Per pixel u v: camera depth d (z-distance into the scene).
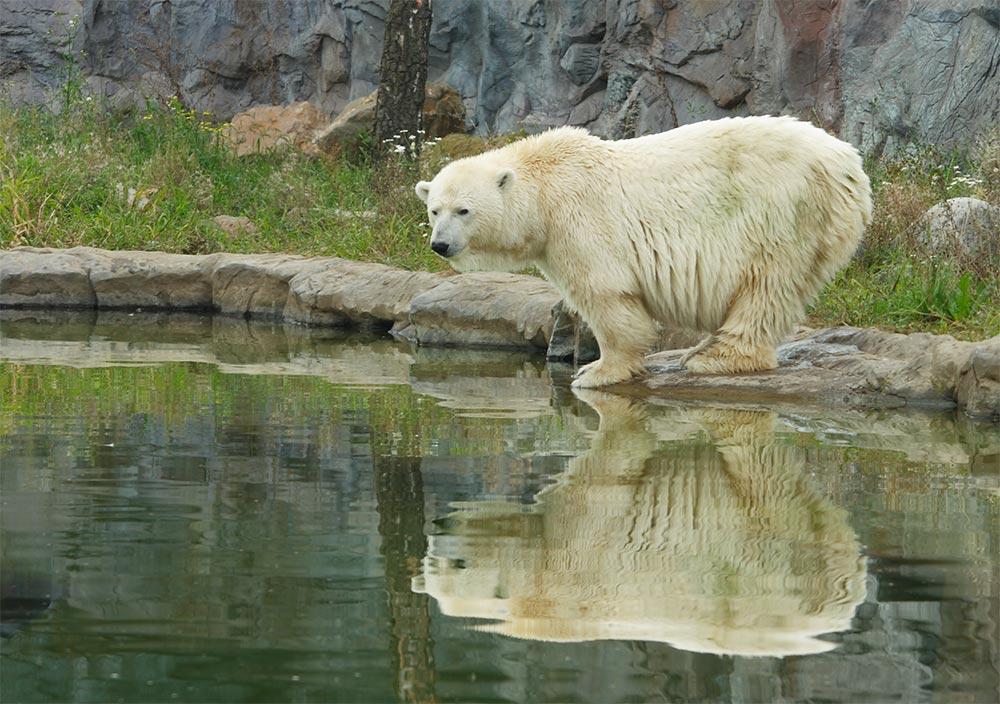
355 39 33.94
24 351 14.16
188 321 18.23
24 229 21.38
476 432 9.38
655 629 4.85
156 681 4.33
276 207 23.97
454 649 4.63
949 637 4.77
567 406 10.82
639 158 11.95
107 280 19.45
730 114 26.53
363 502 6.99
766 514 6.70
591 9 28.94
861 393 11.12
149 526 6.40
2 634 4.77
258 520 6.55
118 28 37.34
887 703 4.10
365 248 19.94
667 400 11.24
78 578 5.50
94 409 10.23
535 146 12.26
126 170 24.25
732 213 11.59
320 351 14.97
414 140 25.48
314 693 4.23
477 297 16.05
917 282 14.02
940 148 21.69
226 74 36.66
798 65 24.19
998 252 14.62
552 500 7.04
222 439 8.95
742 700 4.16
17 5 37.47
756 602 5.19
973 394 10.37
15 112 27.62
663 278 11.81
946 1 22.05
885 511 6.80
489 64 31.41
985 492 7.28
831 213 11.55
